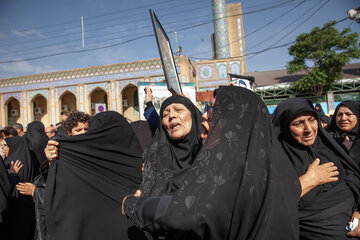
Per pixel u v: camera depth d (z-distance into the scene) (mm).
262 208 845
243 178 852
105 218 1738
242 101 958
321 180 1197
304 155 1480
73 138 1805
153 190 1328
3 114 16484
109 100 14406
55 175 1724
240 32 20453
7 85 16359
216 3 17781
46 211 1649
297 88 15367
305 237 1434
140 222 953
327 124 2996
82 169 1804
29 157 2703
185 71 12469
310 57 14555
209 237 823
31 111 16016
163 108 1533
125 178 1948
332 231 1360
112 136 1934
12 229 2342
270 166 885
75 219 1657
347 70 17750
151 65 13820
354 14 7234
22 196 2400
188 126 1452
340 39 14023
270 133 988
